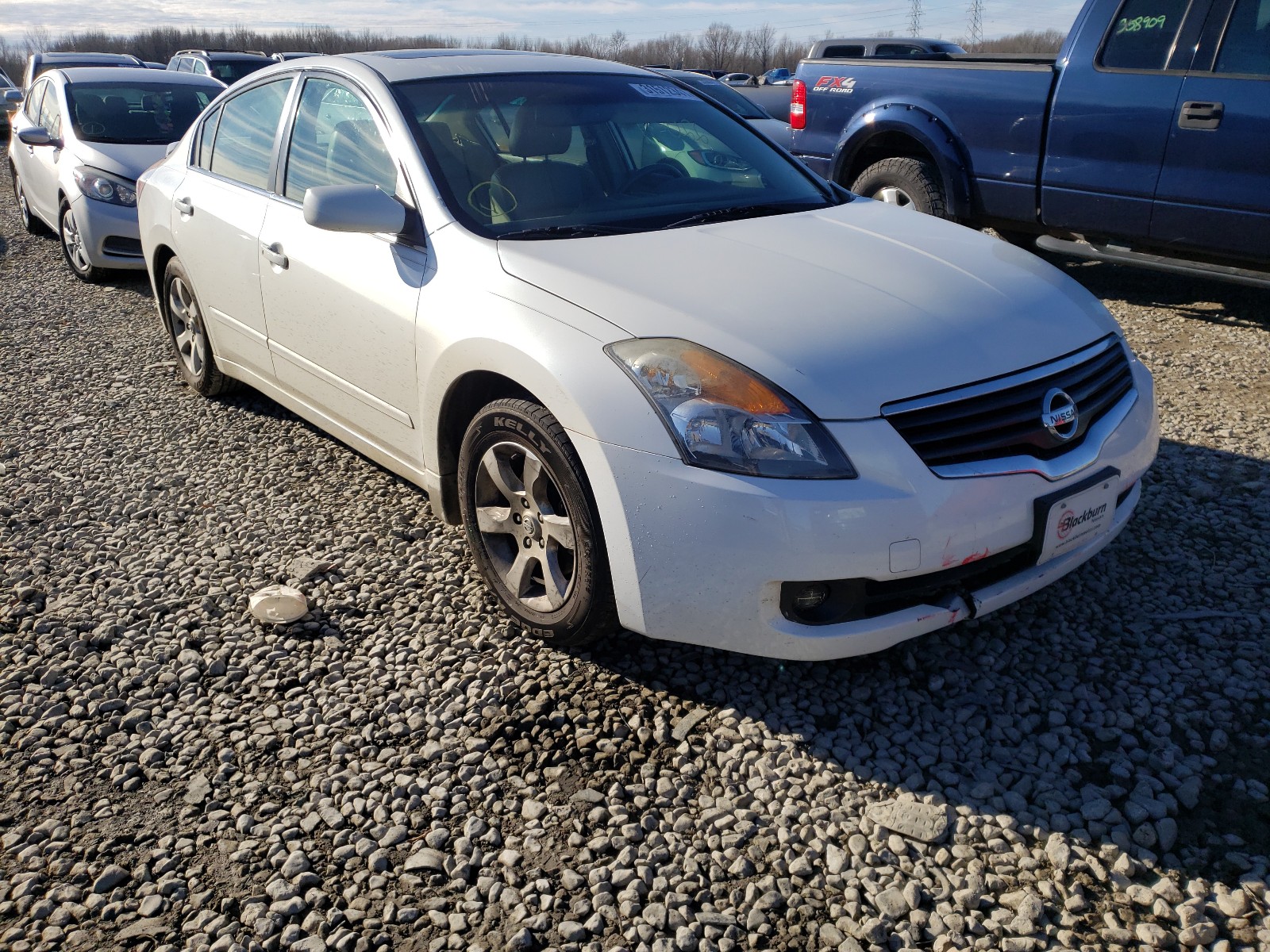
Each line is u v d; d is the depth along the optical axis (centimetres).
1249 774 239
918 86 654
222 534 373
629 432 246
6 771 251
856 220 339
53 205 832
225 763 252
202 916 207
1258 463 404
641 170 354
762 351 245
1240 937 196
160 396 521
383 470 425
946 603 252
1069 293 302
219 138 454
